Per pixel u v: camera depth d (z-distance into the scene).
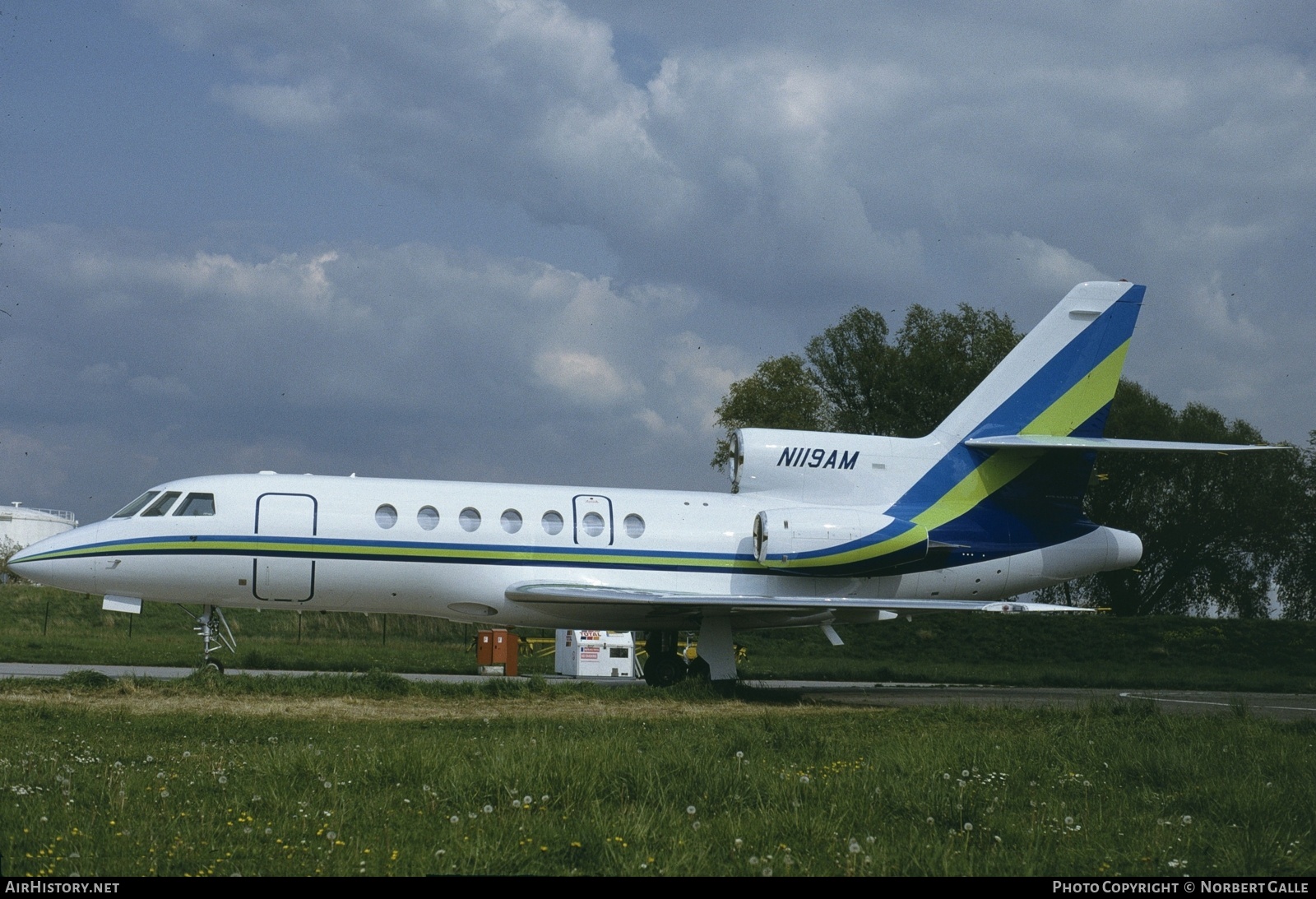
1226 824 20.92
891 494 52.91
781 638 91.62
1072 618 92.19
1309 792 23.31
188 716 33.81
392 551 46.66
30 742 27.30
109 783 21.03
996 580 53.19
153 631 82.56
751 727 33.50
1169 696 57.09
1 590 91.44
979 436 53.50
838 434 53.41
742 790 21.84
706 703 43.50
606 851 17.19
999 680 65.94
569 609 48.91
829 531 50.03
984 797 21.95
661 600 46.06
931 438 53.84
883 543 50.62
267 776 22.45
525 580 47.78
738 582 50.31
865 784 22.20
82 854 16.70
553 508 48.94
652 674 51.47
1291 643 87.44
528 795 20.55
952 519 52.78
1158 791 24.16
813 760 27.19
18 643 63.88
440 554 47.03
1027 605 47.59
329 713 36.38
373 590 46.97
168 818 18.86
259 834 18.08
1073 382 53.84
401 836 18.09
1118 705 41.03
